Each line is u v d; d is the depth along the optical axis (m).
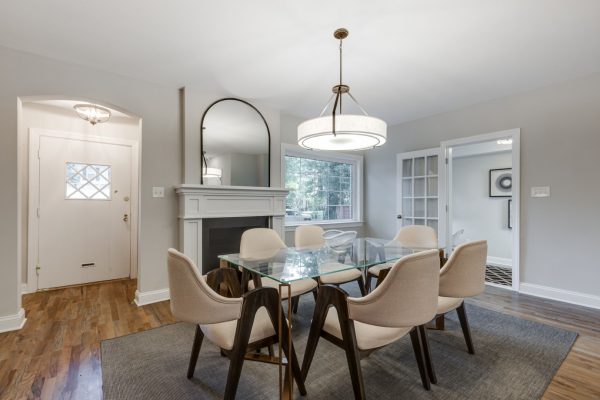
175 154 3.14
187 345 2.07
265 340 1.47
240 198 3.42
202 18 2.00
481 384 1.63
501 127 3.42
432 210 4.14
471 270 1.75
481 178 5.31
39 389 1.58
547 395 1.54
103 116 3.30
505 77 2.90
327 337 1.51
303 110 3.95
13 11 1.91
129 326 2.38
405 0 1.81
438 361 1.86
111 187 3.78
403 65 2.65
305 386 1.62
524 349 2.01
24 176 3.26
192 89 3.15
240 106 3.50
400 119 4.30
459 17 1.97
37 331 2.28
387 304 1.30
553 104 3.05
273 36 2.21
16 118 2.35
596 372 1.74
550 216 3.08
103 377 1.69
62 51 2.40
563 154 2.99
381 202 4.84
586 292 2.86
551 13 1.93
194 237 3.08
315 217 4.64
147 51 2.42
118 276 3.83
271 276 1.63
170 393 1.56
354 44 2.31
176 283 1.36
